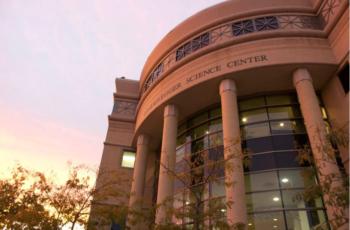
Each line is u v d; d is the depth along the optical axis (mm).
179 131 27016
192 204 13555
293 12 23438
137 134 29875
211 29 24953
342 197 9055
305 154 12352
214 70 22156
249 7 24250
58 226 16859
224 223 12375
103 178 25281
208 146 22875
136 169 27594
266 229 17281
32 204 18016
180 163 24625
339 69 20047
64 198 17703
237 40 22422
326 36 21422
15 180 20250
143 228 21766
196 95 23453
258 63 20797
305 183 18109
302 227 16656
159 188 20891
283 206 17625
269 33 21844
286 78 21562
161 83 26234
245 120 22453
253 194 18812
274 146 20203
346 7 19484
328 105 21000
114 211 17578
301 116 21375
